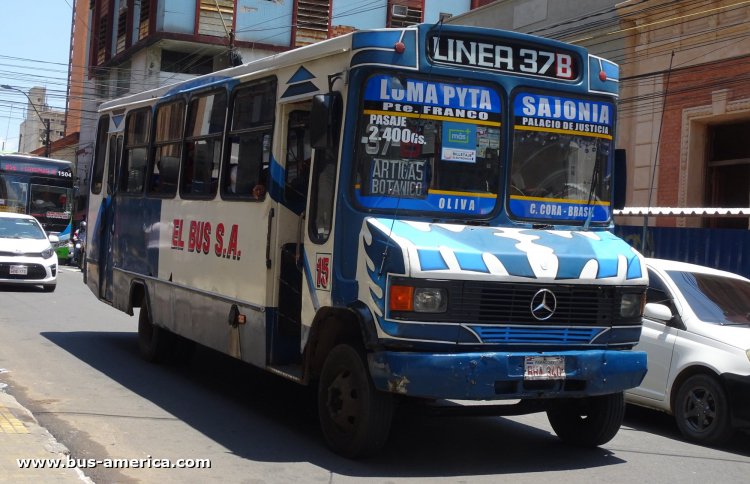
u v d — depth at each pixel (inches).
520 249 243.1
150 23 1312.7
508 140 263.4
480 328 233.9
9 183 1082.7
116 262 441.4
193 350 407.8
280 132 288.4
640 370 258.1
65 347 443.2
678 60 669.3
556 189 270.8
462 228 249.9
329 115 249.4
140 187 415.5
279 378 390.6
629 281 256.1
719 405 300.2
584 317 248.4
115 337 487.8
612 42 728.3
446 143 255.4
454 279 229.8
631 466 265.7
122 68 1514.5
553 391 243.0
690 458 282.0
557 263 243.4
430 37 255.8
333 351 258.1
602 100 282.7
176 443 266.8
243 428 291.4
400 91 251.3
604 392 251.6
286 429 292.5
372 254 236.4
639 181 704.4
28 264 719.7
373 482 231.8
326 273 256.2
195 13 1296.8
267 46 1326.3
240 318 305.0
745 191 652.1
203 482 226.2
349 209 247.3
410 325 227.1
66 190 1114.7
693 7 655.1
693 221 667.4
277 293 286.7
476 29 261.1
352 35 251.6
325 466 246.4
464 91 258.7
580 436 284.2
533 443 291.1
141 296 415.2
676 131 671.8
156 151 399.9
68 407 305.7
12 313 573.0
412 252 227.9
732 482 253.1
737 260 531.8
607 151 283.1
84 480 216.8
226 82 333.1
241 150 316.2
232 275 313.4
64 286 810.2
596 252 255.1
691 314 322.7
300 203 291.0
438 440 289.3
